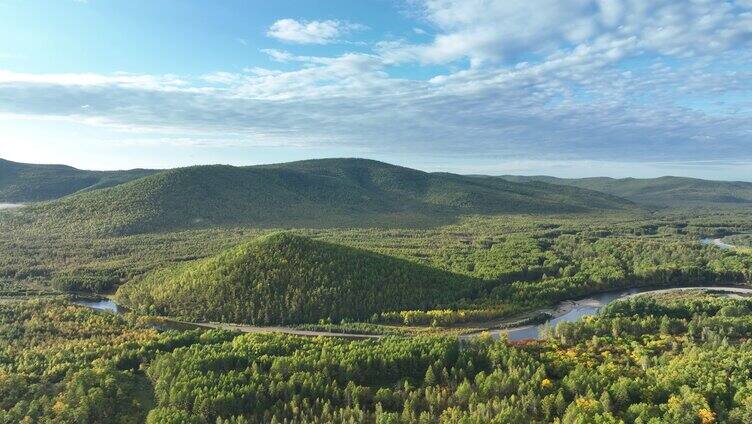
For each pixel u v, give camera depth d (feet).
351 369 555.28
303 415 478.59
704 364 555.69
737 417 463.01
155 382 539.70
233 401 486.38
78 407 477.36
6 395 498.69
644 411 466.70
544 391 521.24
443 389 531.91
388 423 461.37
